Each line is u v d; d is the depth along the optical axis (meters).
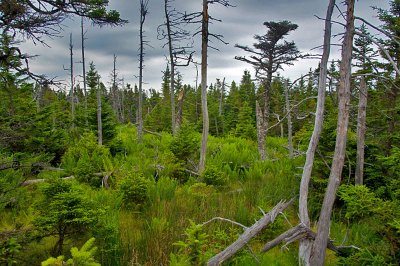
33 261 5.39
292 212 8.96
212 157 14.59
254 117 33.62
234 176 12.27
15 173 7.51
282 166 12.61
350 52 5.91
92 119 17.16
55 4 5.09
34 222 5.13
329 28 6.32
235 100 39.41
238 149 18.34
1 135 5.36
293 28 17.02
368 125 11.28
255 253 6.68
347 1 5.86
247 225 8.07
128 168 12.00
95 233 5.88
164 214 8.07
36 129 11.03
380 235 5.48
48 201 5.58
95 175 11.17
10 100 10.42
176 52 20.72
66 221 5.14
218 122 31.56
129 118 51.12
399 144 9.50
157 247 6.27
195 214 8.21
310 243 6.21
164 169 12.23
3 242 4.57
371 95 10.81
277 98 28.67
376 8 10.45
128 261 5.95
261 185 10.97
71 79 26.36
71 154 13.32
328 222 5.92
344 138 5.95
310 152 6.73
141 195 8.73
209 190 9.84
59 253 5.56
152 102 54.03
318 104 6.65
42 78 5.19
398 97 10.26
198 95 43.19
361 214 5.34
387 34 5.57
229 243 6.97
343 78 5.97
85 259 3.39
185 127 13.97
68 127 21.16
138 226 7.59
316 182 9.30
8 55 4.85
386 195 8.05
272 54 17.66
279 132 30.97
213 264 5.62
